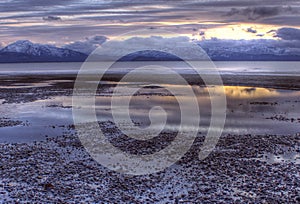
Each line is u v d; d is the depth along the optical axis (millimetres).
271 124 30984
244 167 19188
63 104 45031
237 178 17562
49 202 14719
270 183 16781
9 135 27766
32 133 28391
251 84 72562
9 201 14812
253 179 17375
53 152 22578
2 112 39219
